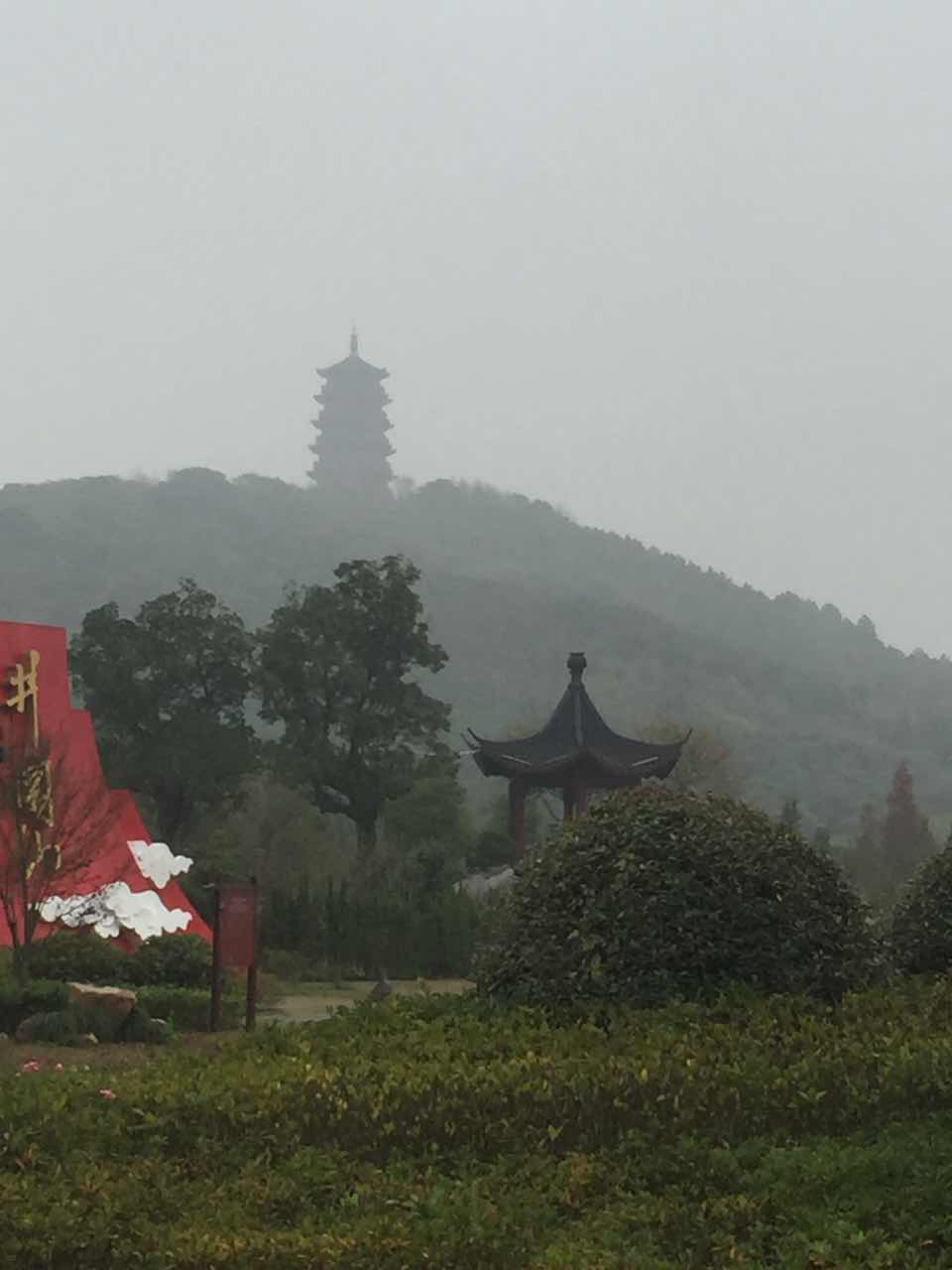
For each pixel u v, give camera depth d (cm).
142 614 6078
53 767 2859
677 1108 1024
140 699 5997
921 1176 894
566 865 1396
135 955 2503
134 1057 1734
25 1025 1873
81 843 2675
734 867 1352
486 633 17562
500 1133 1002
